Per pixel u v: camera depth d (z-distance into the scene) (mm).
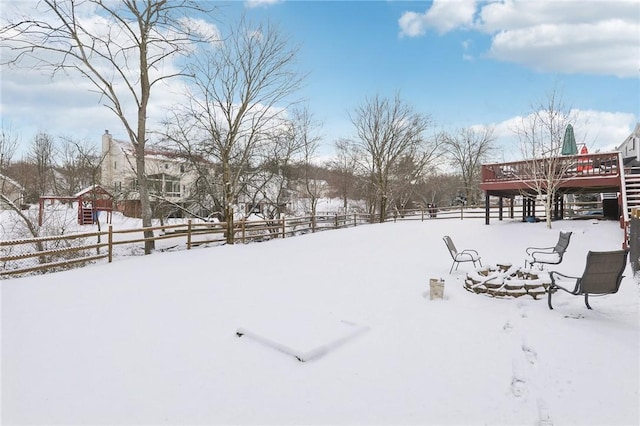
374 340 4078
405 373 3303
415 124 25281
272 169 19281
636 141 20656
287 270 8328
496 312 4949
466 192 42875
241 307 5352
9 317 4918
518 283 5625
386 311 5090
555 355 3531
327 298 5824
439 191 44719
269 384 3152
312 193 26188
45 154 35656
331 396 2947
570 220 14430
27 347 3928
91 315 5000
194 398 2941
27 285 6785
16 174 30594
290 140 19672
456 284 6590
